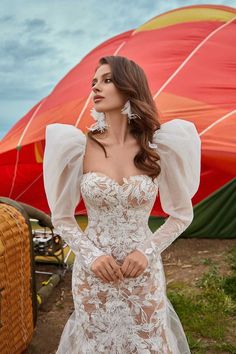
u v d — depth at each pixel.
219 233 7.27
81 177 2.48
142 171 2.40
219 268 5.91
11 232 3.53
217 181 7.11
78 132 2.55
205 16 7.91
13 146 7.05
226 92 6.40
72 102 6.99
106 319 2.42
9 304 3.45
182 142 2.48
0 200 3.92
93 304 2.44
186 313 4.51
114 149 2.44
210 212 7.20
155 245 2.38
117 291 2.41
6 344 3.43
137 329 2.43
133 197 2.34
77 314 2.54
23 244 3.71
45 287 5.15
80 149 2.47
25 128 7.24
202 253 6.61
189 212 2.54
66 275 5.75
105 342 2.44
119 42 8.16
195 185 2.58
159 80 6.72
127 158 2.42
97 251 2.33
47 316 4.69
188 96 6.37
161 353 2.47
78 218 7.66
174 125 2.56
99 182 2.34
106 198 2.34
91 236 2.43
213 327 4.25
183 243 7.15
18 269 3.62
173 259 6.42
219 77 6.62
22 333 3.73
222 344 3.97
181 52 7.14
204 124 5.94
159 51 7.27
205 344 3.99
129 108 2.40
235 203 7.13
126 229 2.38
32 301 4.02
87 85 7.16
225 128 5.85
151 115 2.44
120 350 2.43
